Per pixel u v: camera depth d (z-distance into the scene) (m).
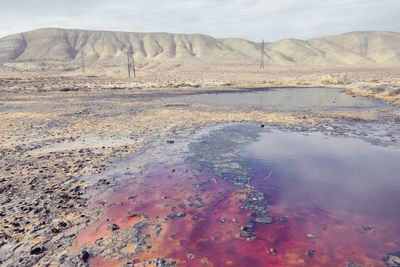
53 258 5.52
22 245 5.91
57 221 6.82
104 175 9.70
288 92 41.47
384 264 5.32
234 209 7.41
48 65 161.75
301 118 19.97
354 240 6.06
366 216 7.03
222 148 12.75
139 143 13.63
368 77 67.25
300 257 5.51
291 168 10.28
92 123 18.48
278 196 8.12
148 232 6.38
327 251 5.69
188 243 5.97
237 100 31.64
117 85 54.19
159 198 8.05
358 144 13.33
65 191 8.44
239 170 10.12
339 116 20.70
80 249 5.79
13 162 10.95
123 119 19.91
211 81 61.84
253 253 5.65
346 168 10.25
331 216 7.04
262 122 18.62
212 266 5.28
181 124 18.06
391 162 10.85
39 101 31.27
